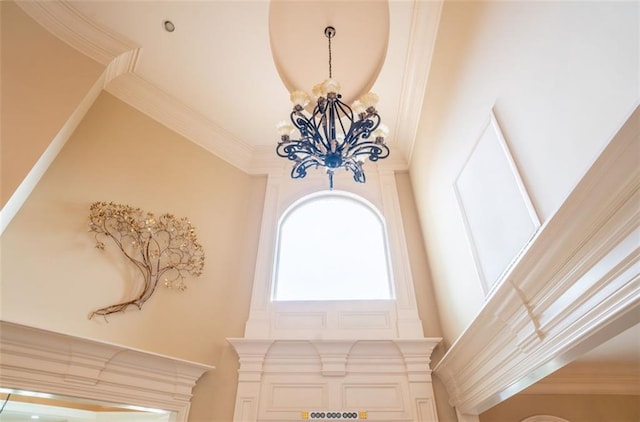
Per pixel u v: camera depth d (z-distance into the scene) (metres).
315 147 2.83
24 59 3.08
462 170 3.09
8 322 2.46
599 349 3.55
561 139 1.78
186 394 3.32
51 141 2.92
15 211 2.89
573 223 1.58
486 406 2.93
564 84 1.75
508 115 2.29
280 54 4.10
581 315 1.69
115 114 4.02
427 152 4.13
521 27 2.11
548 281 1.85
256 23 3.86
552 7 1.82
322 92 2.71
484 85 2.61
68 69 3.32
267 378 3.55
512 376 2.35
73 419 4.62
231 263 4.31
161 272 3.64
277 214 4.80
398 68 4.19
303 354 3.65
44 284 2.90
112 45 3.74
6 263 2.79
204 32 3.93
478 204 2.79
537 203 2.00
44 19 3.33
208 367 3.42
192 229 4.07
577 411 3.75
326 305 4.04
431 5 3.52
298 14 3.79
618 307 1.49
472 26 2.81
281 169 5.21
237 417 3.29
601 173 1.37
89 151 3.62
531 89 2.02
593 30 1.56
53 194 3.23
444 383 3.46
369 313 3.98
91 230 3.34
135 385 3.06
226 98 4.59
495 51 2.44
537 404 3.78
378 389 3.48
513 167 2.22
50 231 3.10
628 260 1.40
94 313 3.08
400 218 4.70
